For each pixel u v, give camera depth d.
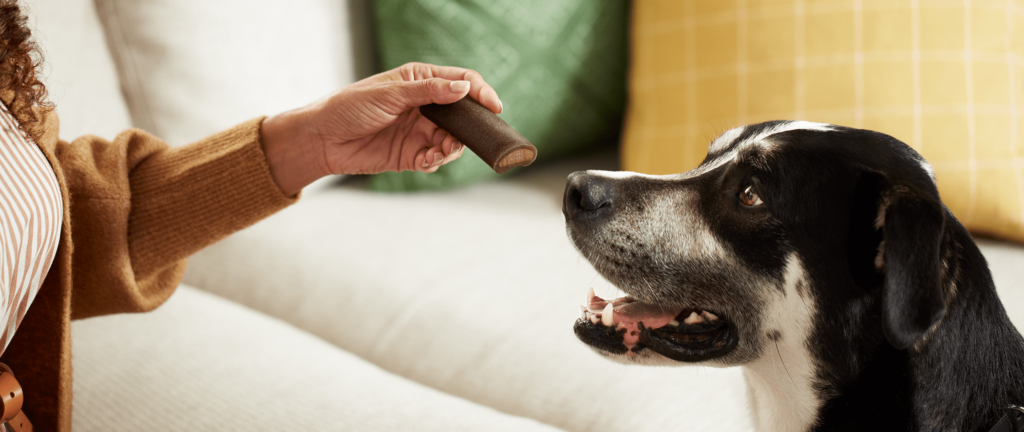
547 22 1.38
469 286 1.22
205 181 1.01
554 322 1.15
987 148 1.23
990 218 1.23
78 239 0.97
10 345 0.90
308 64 1.39
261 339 1.15
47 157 0.86
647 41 1.37
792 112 1.27
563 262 1.26
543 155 1.48
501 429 1.02
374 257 1.28
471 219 1.36
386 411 1.04
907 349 0.91
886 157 0.92
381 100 0.96
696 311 1.00
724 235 0.96
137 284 1.02
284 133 1.01
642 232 0.98
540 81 1.40
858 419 0.94
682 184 0.99
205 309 1.20
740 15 1.29
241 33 1.33
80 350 1.12
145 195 1.01
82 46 1.26
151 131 1.33
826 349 0.94
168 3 1.30
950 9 1.25
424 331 1.18
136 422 1.03
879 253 0.91
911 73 1.24
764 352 0.97
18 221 0.81
